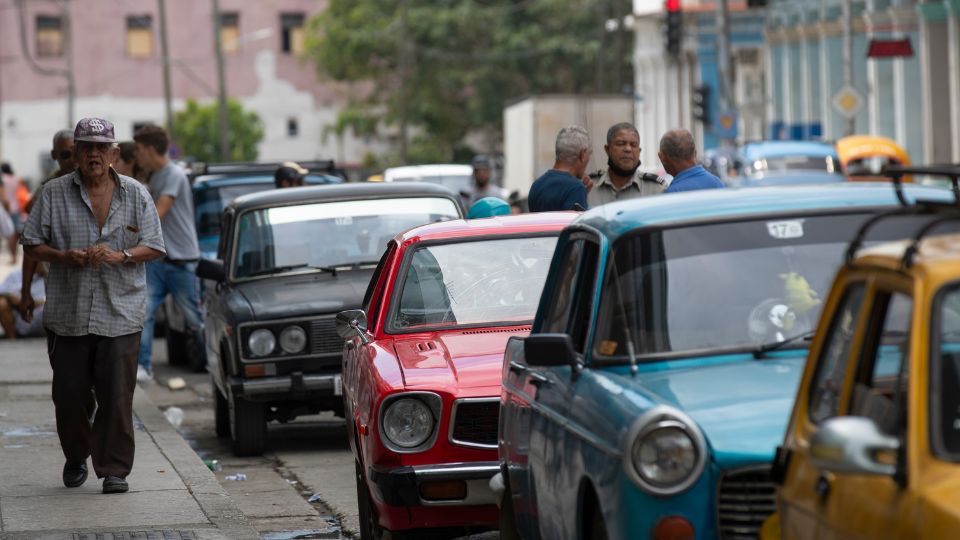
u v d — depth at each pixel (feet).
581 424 35.50
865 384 27.99
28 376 93.76
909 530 24.81
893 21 249.55
